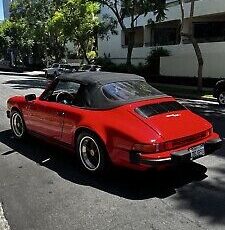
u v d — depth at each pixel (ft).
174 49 93.81
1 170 19.72
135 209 14.90
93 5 114.01
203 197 16.02
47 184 17.63
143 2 80.07
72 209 14.96
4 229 13.28
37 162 20.92
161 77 94.94
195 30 96.58
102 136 17.34
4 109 40.75
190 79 85.87
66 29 116.06
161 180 17.94
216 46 79.46
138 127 16.58
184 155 16.19
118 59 126.21
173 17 95.30
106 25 110.42
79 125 18.53
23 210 14.93
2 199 16.01
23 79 105.40
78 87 20.02
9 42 193.98
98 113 18.31
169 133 16.48
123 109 17.69
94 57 148.66
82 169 19.34
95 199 15.88
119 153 16.76
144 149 15.85
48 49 168.25
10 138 26.25
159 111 17.92
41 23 147.74
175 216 14.28
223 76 78.54
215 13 82.79
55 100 21.59
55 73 111.14
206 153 17.93
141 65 106.52
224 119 36.45
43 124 21.99
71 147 19.99
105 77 20.01
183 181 17.84
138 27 116.98
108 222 13.85
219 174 18.78
